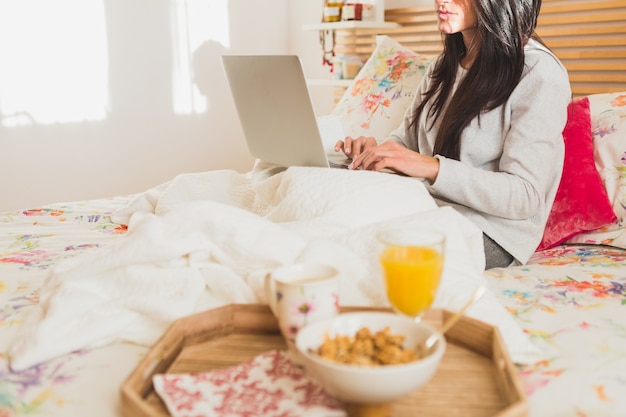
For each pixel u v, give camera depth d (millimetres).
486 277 1351
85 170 3172
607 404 815
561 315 1109
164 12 3330
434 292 854
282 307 846
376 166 1402
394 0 3090
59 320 985
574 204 1612
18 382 867
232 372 824
